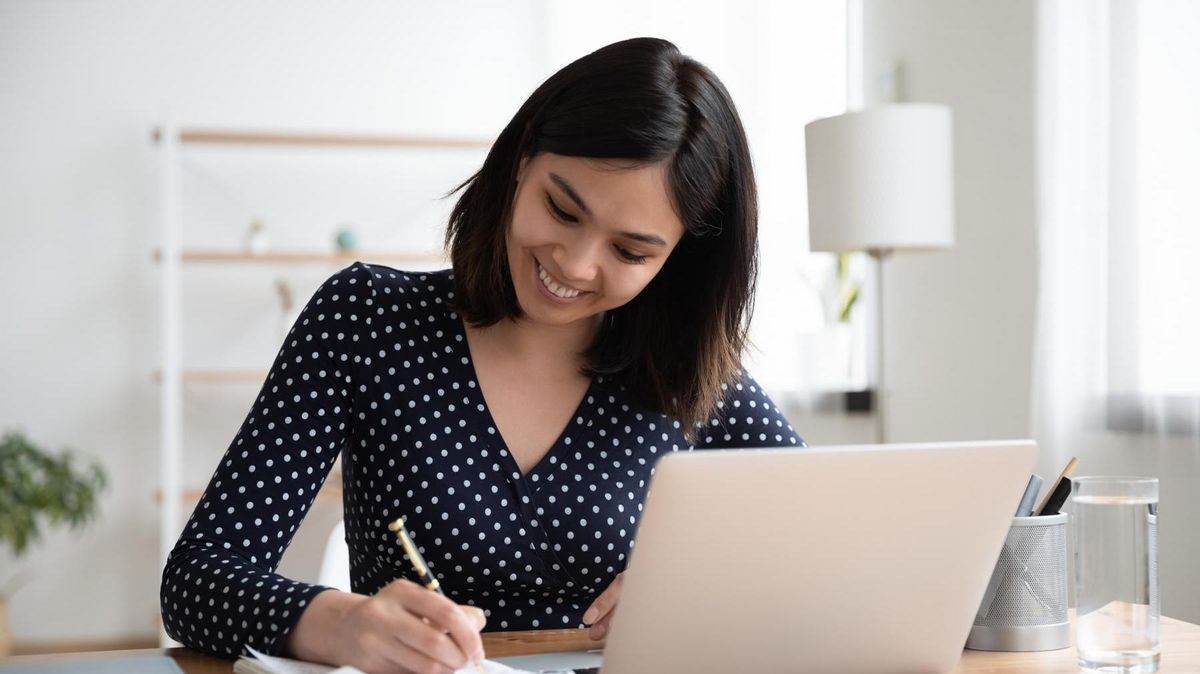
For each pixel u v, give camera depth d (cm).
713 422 144
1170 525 246
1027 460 94
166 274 403
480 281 128
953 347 327
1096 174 262
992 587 111
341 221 438
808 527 89
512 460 130
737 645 92
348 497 135
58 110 421
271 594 103
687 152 115
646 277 119
